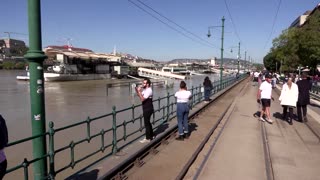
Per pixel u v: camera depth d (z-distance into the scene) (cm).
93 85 6391
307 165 838
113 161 768
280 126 1351
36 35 540
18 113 2536
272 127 1329
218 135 1162
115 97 3925
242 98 2652
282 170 796
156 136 1032
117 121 1905
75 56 8462
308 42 4500
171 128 1183
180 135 1088
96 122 1877
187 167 786
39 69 550
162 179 722
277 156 911
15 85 6141
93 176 667
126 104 3159
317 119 1520
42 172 572
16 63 15438
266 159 870
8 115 2420
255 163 852
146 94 964
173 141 1070
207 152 945
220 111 1830
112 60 10188
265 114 1596
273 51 8650
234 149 985
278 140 1101
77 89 5362
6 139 444
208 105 2034
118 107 2897
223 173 773
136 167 796
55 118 2239
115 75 9469
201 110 1762
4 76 9562
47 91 4922
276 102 2267
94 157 1131
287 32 6462
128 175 738
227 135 1184
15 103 3281
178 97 1094
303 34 4666
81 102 3334
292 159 885
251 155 923
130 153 837
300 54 4812
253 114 1698
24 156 1197
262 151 965
